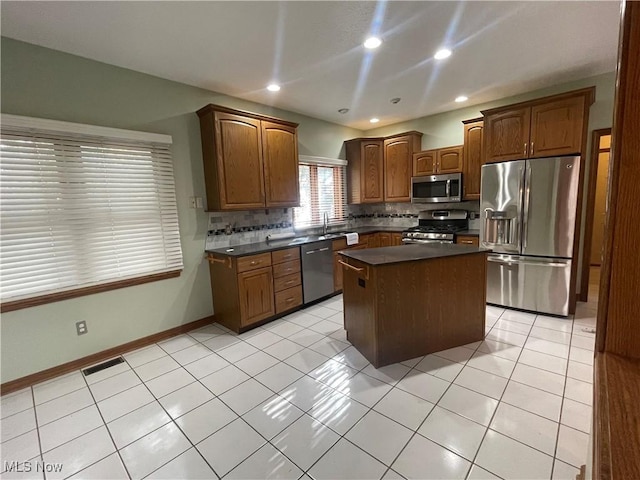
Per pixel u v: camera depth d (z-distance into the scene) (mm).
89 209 2539
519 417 1792
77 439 1770
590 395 1956
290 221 4301
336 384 2184
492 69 2971
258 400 2049
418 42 2430
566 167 2963
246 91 3354
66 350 2494
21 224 2246
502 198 3330
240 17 2031
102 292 2660
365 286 2420
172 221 3031
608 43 2521
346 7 1969
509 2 1974
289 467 1537
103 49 2373
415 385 2129
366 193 4988
